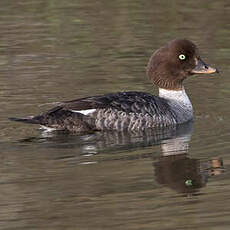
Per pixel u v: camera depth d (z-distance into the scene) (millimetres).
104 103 17875
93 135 17500
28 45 25406
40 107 19484
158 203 13586
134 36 26062
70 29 27078
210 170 15055
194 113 19250
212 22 27484
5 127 18031
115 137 17375
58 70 22797
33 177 14656
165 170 15008
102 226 12680
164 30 26766
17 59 23938
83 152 16172
